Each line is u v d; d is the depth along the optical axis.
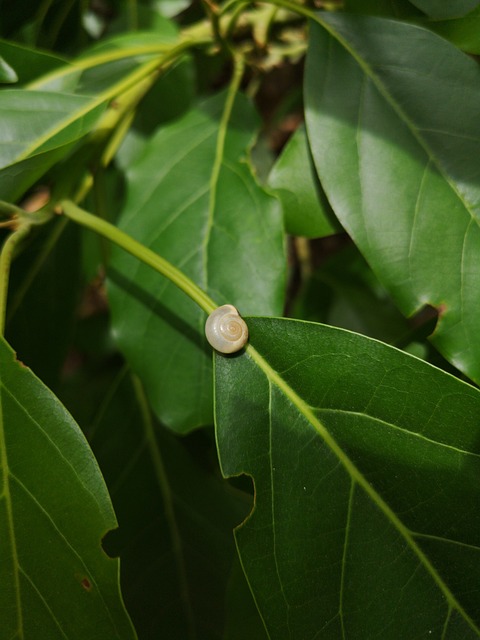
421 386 0.24
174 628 0.33
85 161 0.30
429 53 0.27
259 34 0.35
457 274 0.26
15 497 0.23
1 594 0.23
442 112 0.27
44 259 0.37
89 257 0.45
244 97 0.33
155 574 0.34
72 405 0.47
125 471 0.36
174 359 0.30
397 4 0.28
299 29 0.41
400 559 0.23
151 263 0.26
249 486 0.32
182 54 0.33
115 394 0.37
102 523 0.23
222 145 0.32
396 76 0.27
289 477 0.24
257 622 0.28
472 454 0.23
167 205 0.31
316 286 0.45
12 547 0.23
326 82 0.27
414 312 0.26
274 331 0.25
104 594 0.23
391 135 0.27
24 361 0.37
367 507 0.23
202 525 0.35
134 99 0.32
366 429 0.24
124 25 0.40
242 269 0.29
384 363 0.24
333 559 0.23
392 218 0.26
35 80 0.31
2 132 0.27
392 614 0.23
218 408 0.24
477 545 0.23
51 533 0.23
